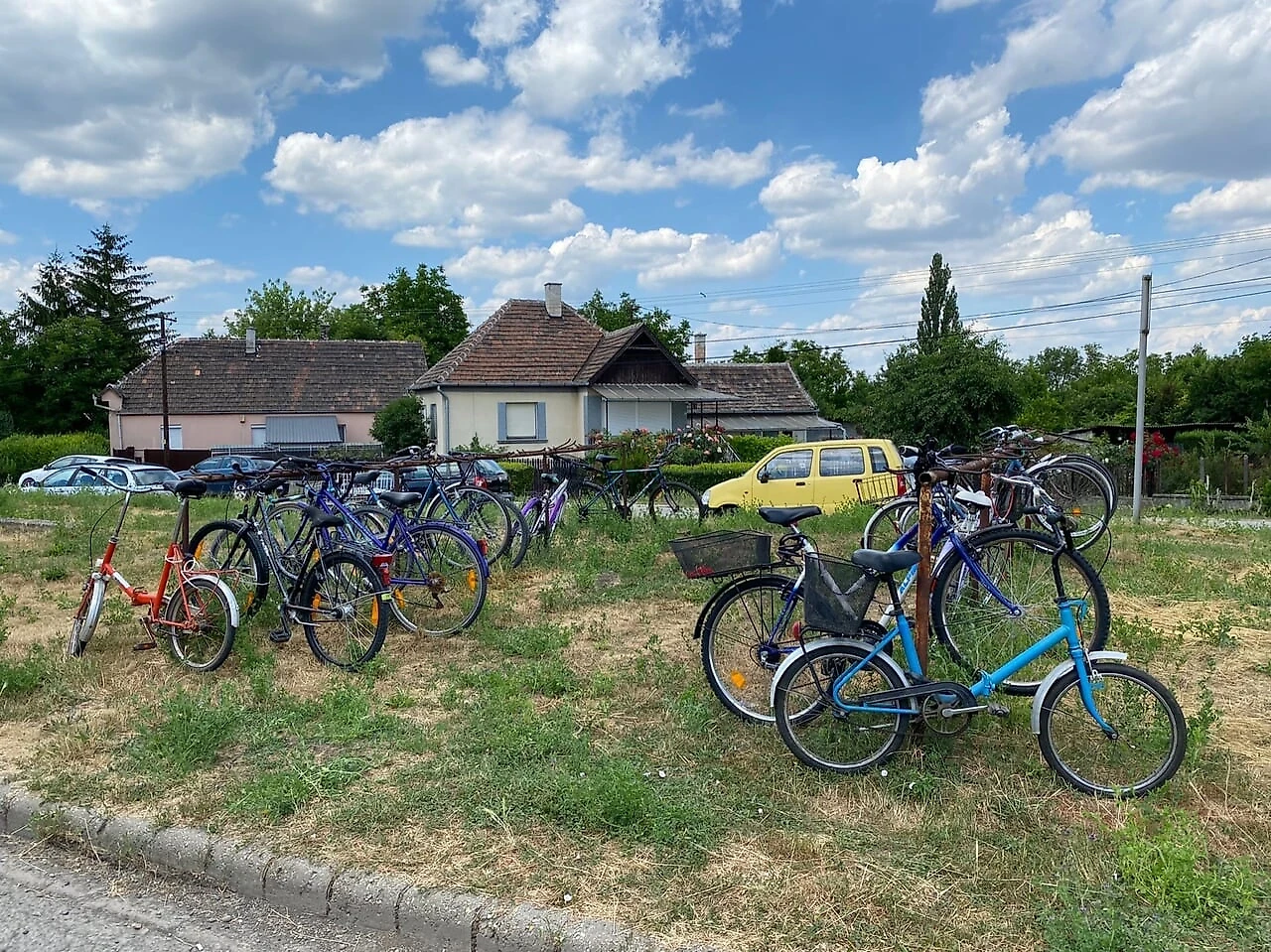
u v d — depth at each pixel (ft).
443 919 10.23
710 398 107.24
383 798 12.74
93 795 13.19
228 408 133.08
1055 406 165.68
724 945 9.51
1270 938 9.38
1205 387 143.02
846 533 33.86
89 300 199.31
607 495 37.19
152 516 45.68
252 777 13.56
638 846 11.37
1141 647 18.76
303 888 10.96
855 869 10.78
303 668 18.61
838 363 210.59
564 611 23.32
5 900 11.27
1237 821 11.73
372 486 26.32
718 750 14.12
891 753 13.28
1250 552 32.60
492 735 14.67
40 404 161.79
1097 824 11.55
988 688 13.26
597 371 104.01
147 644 19.80
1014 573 15.05
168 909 11.07
